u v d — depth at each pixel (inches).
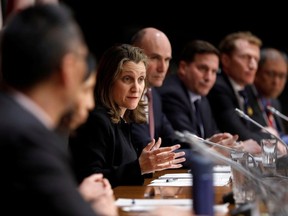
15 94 114.5
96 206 147.6
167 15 507.2
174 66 490.3
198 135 340.5
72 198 109.5
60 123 122.0
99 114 237.0
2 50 114.6
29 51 112.7
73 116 122.1
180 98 337.7
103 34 502.0
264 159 239.3
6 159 107.9
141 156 227.8
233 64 375.2
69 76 115.5
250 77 375.9
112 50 245.9
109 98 241.8
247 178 176.7
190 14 512.4
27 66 112.8
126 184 225.5
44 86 114.4
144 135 275.9
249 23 518.0
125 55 243.8
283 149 280.2
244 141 326.0
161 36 313.7
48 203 107.5
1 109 111.2
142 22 506.0
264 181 181.8
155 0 504.4
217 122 370.0
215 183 223.5
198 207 139.3
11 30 114.2
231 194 181.8
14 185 107.4
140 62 245.8
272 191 154.8
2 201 108.2
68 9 119.3
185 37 512.4
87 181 164.6
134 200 184.9
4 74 114.6
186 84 346.0
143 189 212.2
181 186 216.1
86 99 123.7
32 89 114.1
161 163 226.7
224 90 370.9
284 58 415.2
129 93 243.3
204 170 139.5
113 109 241.3
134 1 501.4
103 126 235.5
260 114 382.6
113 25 502.9
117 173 224.4
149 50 309.9
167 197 192.5
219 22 515.8
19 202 107.7
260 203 163.9
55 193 107.8
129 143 249.6
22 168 107.3
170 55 315.3
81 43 117.7
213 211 140.3
